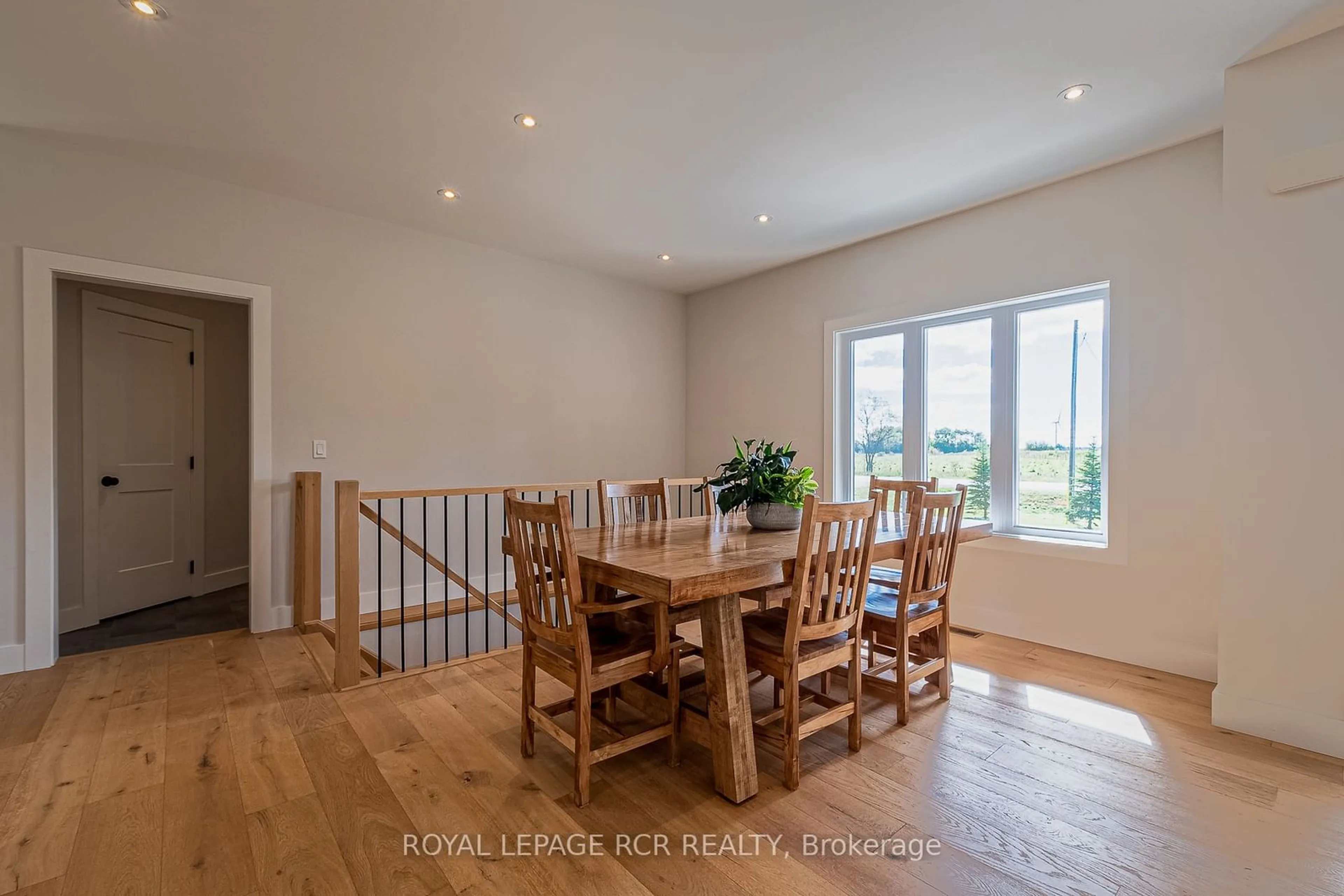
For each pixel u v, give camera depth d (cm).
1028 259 335
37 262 280
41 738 219
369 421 380
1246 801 184
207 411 459
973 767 204
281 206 347
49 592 287
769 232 398
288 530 353
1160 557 291
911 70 227
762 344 493
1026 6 193
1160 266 290
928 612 249
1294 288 217
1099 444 320
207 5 193
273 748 214
